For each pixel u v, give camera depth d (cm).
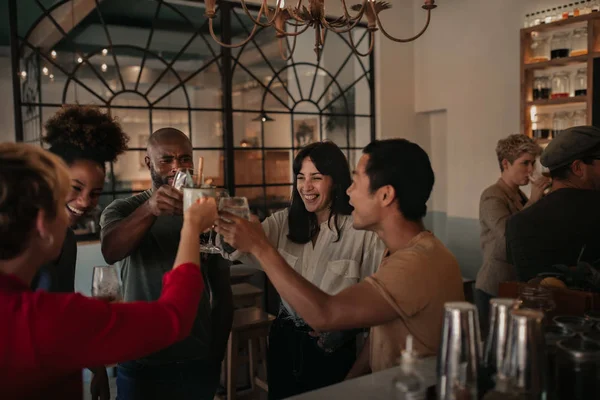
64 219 89
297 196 184
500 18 452
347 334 164
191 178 123
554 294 136
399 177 116
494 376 90
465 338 85
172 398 167
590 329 109
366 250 174
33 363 79
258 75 473
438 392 89
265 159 480
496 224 286
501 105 455
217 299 182
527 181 293
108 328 84
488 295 297
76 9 392
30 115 378
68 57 393
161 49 429
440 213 551
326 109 510
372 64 527
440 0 507
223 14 452
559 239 174
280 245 186
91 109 144
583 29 371
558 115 391
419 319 111
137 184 425
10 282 84
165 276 102
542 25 385
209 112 453
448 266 116
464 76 488
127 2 413
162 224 170
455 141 501
